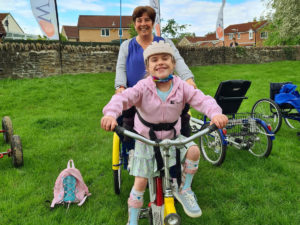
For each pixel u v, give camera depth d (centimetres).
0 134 575
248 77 1283
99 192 343
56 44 1245
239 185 346
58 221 284
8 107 791
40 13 1277
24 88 988
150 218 235
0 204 310
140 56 288
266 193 329
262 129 442
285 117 552
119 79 289
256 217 282
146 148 215
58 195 316
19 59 1164
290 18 1800
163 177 221
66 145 499
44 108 790
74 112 748
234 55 1788
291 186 342
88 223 278
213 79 1261
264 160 414
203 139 452
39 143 512
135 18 287
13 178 375
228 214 290
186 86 212
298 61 1842
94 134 570
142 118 212
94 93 964
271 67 1608
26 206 308
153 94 201
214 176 374
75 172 326
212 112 194
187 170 216
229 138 423
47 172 397
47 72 1224
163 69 198
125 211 301
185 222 279
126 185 354
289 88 541
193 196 218
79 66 1316
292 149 465
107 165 418
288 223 270
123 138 253
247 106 725
